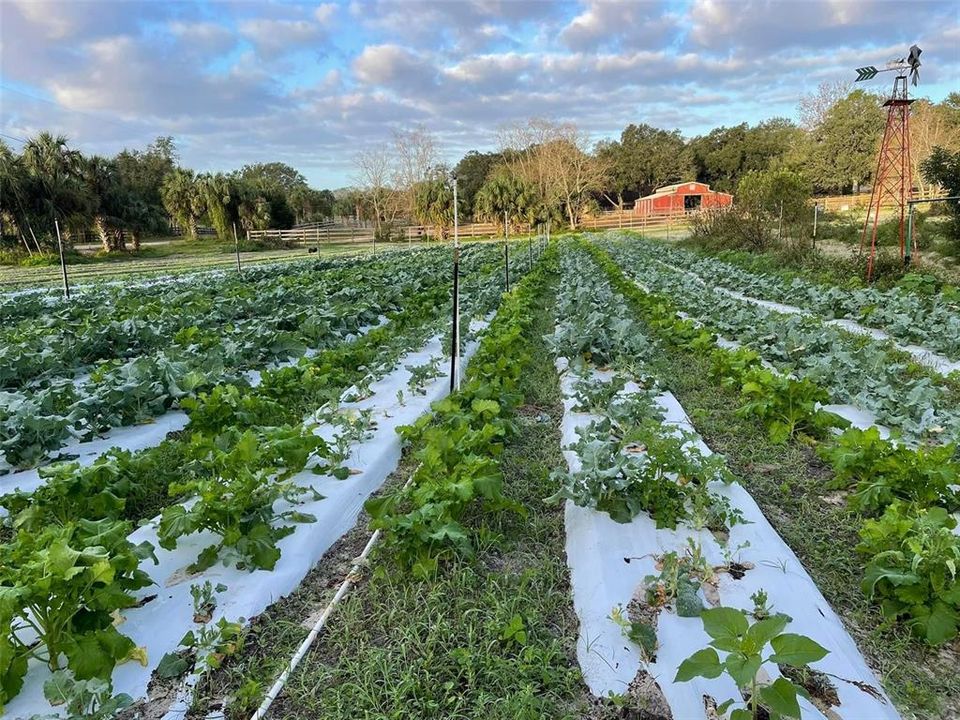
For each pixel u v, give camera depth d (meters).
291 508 4.52
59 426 5.46
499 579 3.75
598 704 2.86
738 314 10.63
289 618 3.52
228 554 3.79
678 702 2.75
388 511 3.92
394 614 3.42
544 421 6.61
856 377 7.11
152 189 62.38
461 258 25.78
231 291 14.20
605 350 8.49
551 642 3.24
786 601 3.39
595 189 70.06
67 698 2.65
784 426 5.77
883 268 16.11
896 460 4.20
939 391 6.75
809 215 24.16
